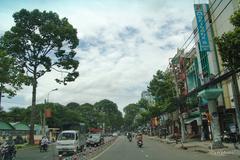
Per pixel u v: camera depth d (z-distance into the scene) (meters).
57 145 32.09
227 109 35.03
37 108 100.38
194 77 46.53
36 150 41.31
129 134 63.59
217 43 16.58
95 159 24.53
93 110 132.62
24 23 47.12
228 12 31.67
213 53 36.28
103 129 130.62
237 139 31.86
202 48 35.78
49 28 46.22
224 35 16.34
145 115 93.50
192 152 28.97
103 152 32.50
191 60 47.50
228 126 36.25
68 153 32.25
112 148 39.78
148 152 31.06
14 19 47.22
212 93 30.16
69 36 47.69
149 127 114.31
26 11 46.94
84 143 40.00
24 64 48.34
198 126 49.59
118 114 165.62
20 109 104.06
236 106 24.56
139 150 34.66
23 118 100.00
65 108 105.50
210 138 42.47
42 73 49.50
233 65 16.83
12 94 32.41
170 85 50.47
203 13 35.88
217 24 34.66
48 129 78.31
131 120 167.88
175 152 29.89
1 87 31.50
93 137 50.03
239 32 15.84
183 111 48.53
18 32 46.78
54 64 49.84
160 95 52.00
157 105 56.16
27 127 79.31
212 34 36.28
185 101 46.53
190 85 48.16
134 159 23.86
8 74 31.64
